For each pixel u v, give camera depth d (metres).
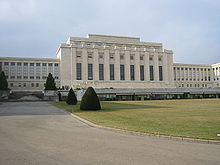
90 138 8.79
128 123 12.55
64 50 78.81
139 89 59.53
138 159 5.90
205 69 100.88
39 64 77.94
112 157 6.10
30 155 6.34
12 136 9.23
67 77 78.06
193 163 5.54
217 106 27.47
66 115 18.45
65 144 7.71
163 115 16.89
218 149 6.97
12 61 74.94
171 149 6.98
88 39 84.38
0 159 5.96
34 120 14.97
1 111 22.38
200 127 10.86
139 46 90.75
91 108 22.14
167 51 90.75
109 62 82.50
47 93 55.84
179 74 95.62
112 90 57.00
